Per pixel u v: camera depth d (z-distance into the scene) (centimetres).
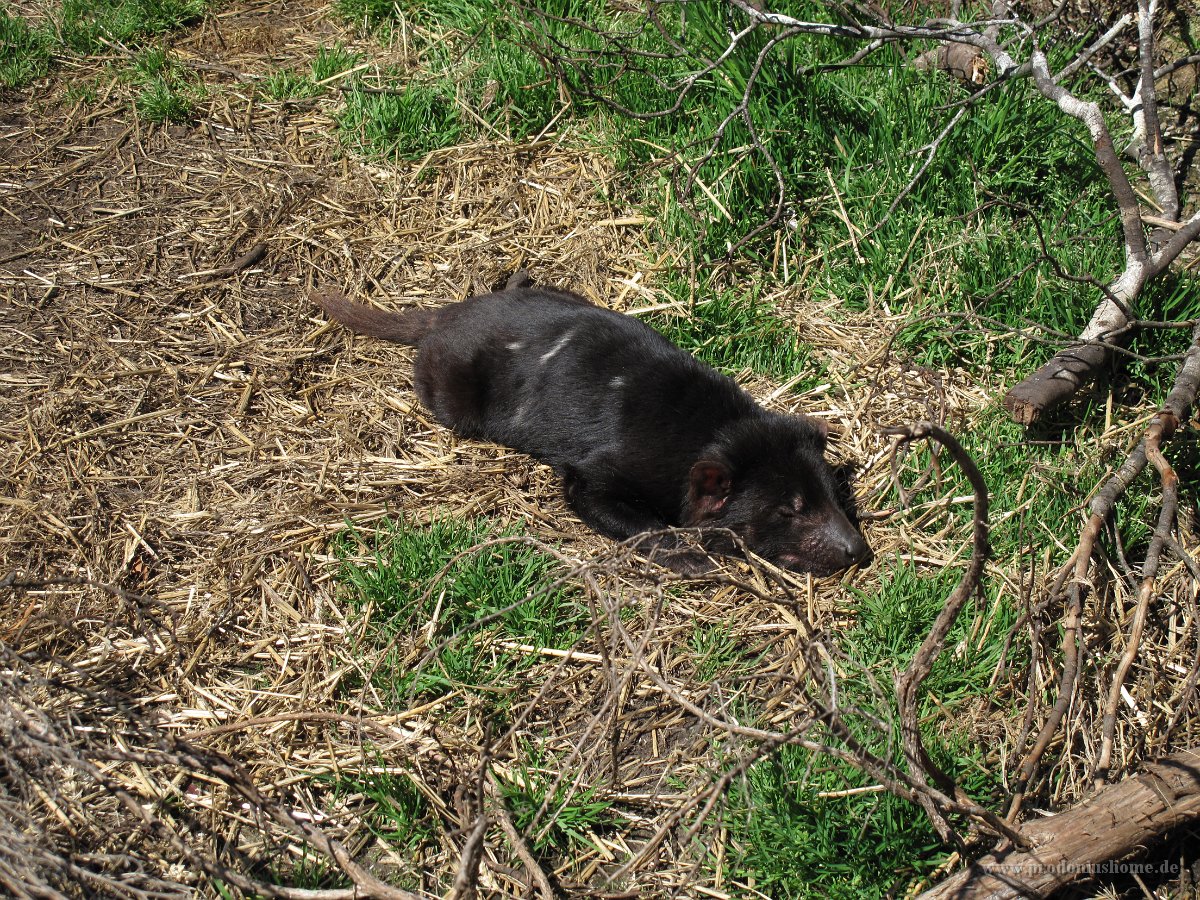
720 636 221
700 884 206
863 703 215
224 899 201
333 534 228
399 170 273
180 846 194
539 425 238
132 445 236
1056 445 239
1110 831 203
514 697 216
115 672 214
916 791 199
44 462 232
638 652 196
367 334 250
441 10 295
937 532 231
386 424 241
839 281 259
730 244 262
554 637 221
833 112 272
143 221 263
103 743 209
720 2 274
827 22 279
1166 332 246
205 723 212
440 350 240
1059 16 279
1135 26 280
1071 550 227
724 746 213
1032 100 268
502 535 229
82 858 195
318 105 282
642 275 260
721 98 272
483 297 247
